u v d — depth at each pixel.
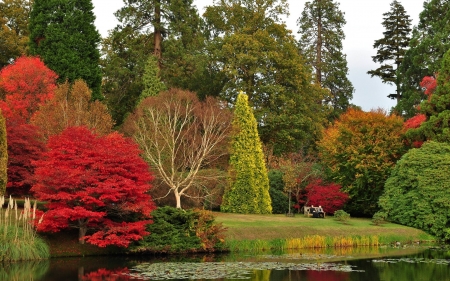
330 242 28.17
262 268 20.09
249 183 36.28
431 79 43.34
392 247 28.53
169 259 23.16
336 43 62.62
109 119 33.28
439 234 31.91
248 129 37.03
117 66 47.44
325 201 38.50
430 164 32.91
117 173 23.73
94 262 21.80
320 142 46.34
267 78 45.38
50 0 40.09
